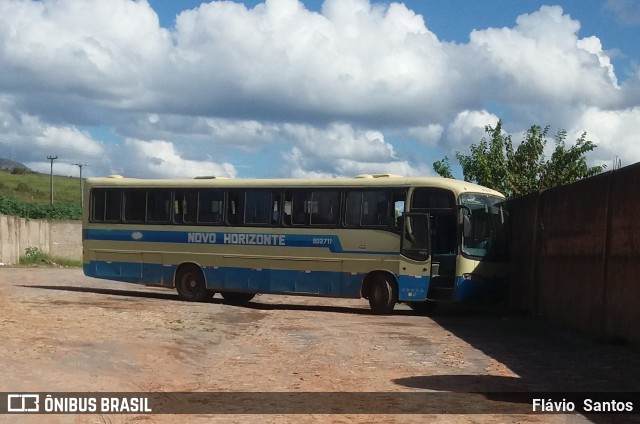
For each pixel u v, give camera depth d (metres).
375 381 11.82
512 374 12.56
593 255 17.45
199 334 16.44
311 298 29.69
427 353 14.80
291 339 16.56
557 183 32.12
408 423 9.05
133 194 25.81
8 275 34.12
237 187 24.44
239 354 14.45
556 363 13.67
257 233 24.02
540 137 33.03
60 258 47.88
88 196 26.44
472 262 21.86
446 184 22.16
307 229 23.39
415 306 24.30
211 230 24.62
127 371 11.77
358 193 22.91
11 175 95.00
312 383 11.59
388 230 22.45
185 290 24.98
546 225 21.05
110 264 26.00
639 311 15.03
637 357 14.23
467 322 20.75
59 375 10.87
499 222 23.02
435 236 22.16
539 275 21.59
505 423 9.11
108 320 17.42
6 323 15.62
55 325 15.87
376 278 22.58
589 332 17.55
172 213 25.22
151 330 16.25
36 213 56.19
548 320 20.59
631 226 15.46
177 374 12.07
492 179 32.47
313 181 23.53
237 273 24.23
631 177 15.52
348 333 17.75
